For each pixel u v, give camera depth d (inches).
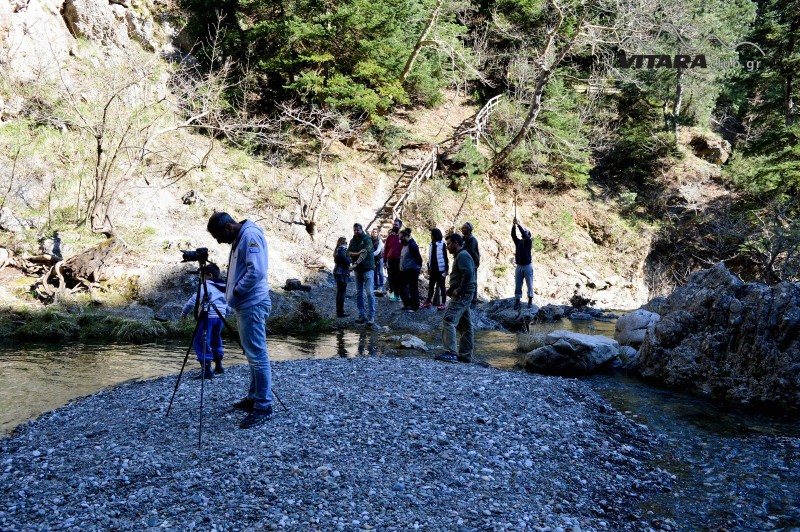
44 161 542.3
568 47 839.7
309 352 358.0
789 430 233.0
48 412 231.8
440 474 169.8
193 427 195.8
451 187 836.0
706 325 306.5
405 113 981.2
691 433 228.4
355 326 446.0
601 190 1006.4
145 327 395.5
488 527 142.3
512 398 247.1
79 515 139.9
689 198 956.6
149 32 733.9
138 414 212.4
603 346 337.7
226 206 610.5
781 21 1061.1
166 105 677.9
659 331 320.2
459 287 320.5
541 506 157.4
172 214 563.8
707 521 157.5
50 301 419.2
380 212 736.3
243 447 177.3
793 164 800.3
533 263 801.6
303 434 190.1
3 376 285.7
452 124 1010.1
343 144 826.8
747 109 1245.7
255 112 764.0
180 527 134.3
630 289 862.5
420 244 711.7
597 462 193.3
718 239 908.6
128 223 523.2
